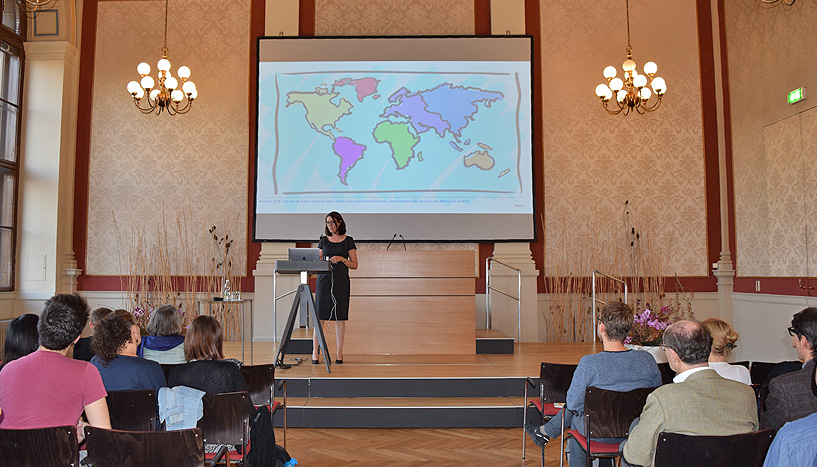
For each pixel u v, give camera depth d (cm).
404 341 561
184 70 626
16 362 203
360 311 561
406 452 384
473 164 704
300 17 725
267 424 279
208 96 720
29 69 692
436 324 563
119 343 257
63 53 692
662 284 697
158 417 255
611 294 701
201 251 705
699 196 710
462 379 468
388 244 705
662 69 722
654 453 200
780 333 606
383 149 705
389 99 710
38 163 684
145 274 698
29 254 676
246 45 725
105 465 198
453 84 711
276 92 709
